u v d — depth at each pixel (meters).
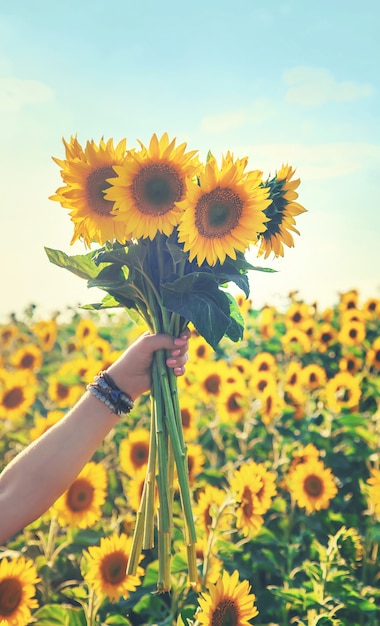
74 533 2.38
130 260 1.39
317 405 3.81
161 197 1.31
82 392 3.83
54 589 2.41
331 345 5.16
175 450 1.39
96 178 1.33
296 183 1.44
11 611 1.85
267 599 2.38
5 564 1.88
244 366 3.99
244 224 1.32
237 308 1.54
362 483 2.80
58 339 6.32
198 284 1.39
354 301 5.95
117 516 3.12
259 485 2.07
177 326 1.41
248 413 3.51
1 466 3.54
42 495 1.30
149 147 1.29
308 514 2.82
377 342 4.48
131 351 1.39
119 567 1.96
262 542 2.47
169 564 1.39
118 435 3.57
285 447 3.25
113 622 2.07
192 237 1.30
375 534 2.65
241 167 1.31
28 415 4.33
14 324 6.79
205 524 2.20
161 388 1.40
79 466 1.33
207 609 1.49
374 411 3.99
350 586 2.02
